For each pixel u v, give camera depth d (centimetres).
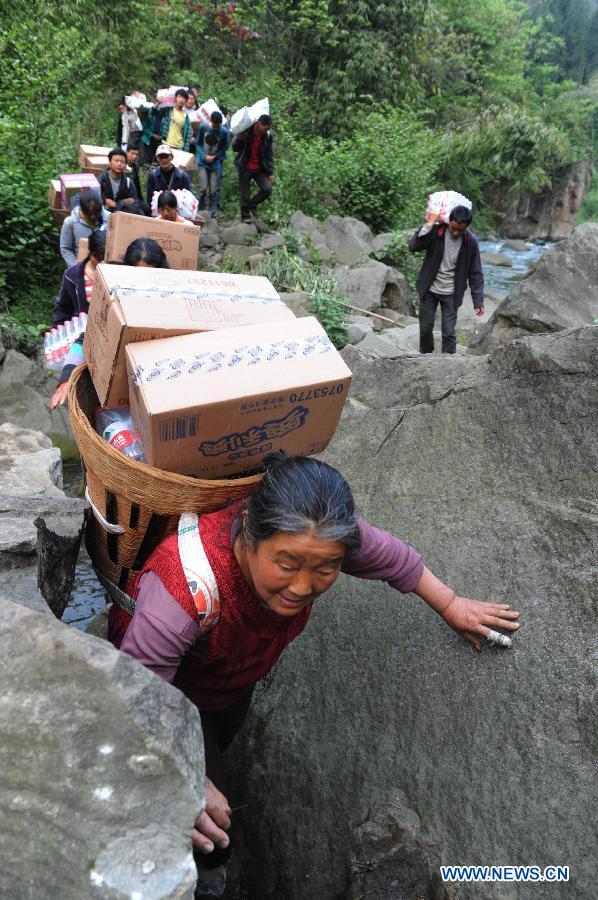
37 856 110
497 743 196
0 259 766
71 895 108
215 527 169
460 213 637
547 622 206
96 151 900
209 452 179
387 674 233
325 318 799
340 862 208
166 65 1750
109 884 106
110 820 110
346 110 1756
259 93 1631
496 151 2056
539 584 215
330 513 140
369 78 1795
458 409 275
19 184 773
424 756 209
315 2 1773
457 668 217
